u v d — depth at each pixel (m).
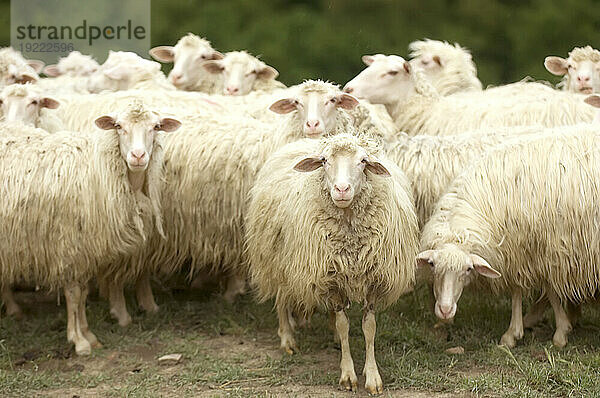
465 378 9.52
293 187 9.63
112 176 10.59
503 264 10.36
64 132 11.09
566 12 30.61
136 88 14.67
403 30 31.25
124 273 11.75
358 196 9.07
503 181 10.39
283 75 30.06
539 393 9.20
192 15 31.58
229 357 10.62
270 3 31.89
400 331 11.02
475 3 31.12
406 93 14.16
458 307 11.80
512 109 13.34
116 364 10.53
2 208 10.54
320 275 9.30
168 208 11.84
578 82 14.21
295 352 10.69
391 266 9.36
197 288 13.53
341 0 31.67
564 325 10.59
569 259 10.16
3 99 12.33
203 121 12.15
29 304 12.98
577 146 10.34
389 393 9.32
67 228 10.56
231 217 11.77
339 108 11.56
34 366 10.43
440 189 11.44
